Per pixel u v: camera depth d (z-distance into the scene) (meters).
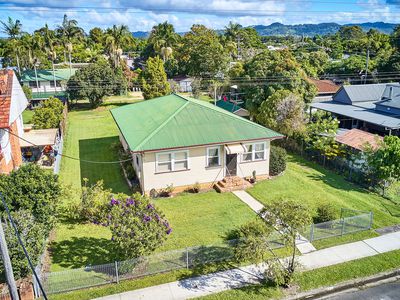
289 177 27.28
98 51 98.44
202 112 26.14
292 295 14.48
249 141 24.97
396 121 35.00
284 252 17.22
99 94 52.78
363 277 15.64
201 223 20.00
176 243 17.86
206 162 24.45
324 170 29.20
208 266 16.12
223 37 97.00
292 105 33.09
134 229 14.21
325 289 14.88
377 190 24.81
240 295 14.30
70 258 16.34
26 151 31.34
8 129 22.28
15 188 16.75
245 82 43.50
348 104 44.31
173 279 15.23
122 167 28.58
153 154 22.89
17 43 61.88
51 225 17.50
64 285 14.31
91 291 14.39
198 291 14.49
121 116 31.30
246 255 14.49
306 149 32.28
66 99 53.31
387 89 40.19
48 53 68.31
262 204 22.50
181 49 81.94
